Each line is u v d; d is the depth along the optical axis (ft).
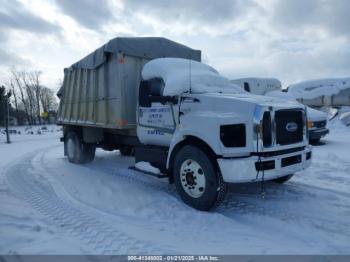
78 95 25.95
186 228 12.30
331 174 20.71
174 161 15.88
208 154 13.98
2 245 10.48
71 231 11.88
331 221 12.71
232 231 11.92
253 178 12.59
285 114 13.83
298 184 18.31
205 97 14.52
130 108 19.80
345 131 48.57
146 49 20.38
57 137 76.79
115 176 21.80
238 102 13.25
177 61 18.63
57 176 22.21
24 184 20.06
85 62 23.71
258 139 12.53
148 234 11.64
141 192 17.37
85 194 17.26
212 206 13.83
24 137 80.23
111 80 20.38
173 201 15.56
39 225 12.40
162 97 16.62
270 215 13.56
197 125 14.23
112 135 24.99
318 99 60.39
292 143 14.05
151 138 18.03
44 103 237.66
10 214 13.82
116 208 14.97
